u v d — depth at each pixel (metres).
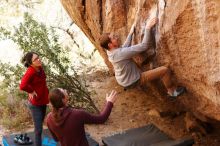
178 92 5.46
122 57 5.34
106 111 4.70
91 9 7.23
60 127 4.55
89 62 11.55
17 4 15.42
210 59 4.43
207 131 7.21
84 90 8.48
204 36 4.38
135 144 6.27
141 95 8.97
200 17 4.34
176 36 4.80
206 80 4.68
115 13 6.16
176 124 7.72
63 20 13.97
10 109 8.86
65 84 8.30
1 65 8.76
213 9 4.13
